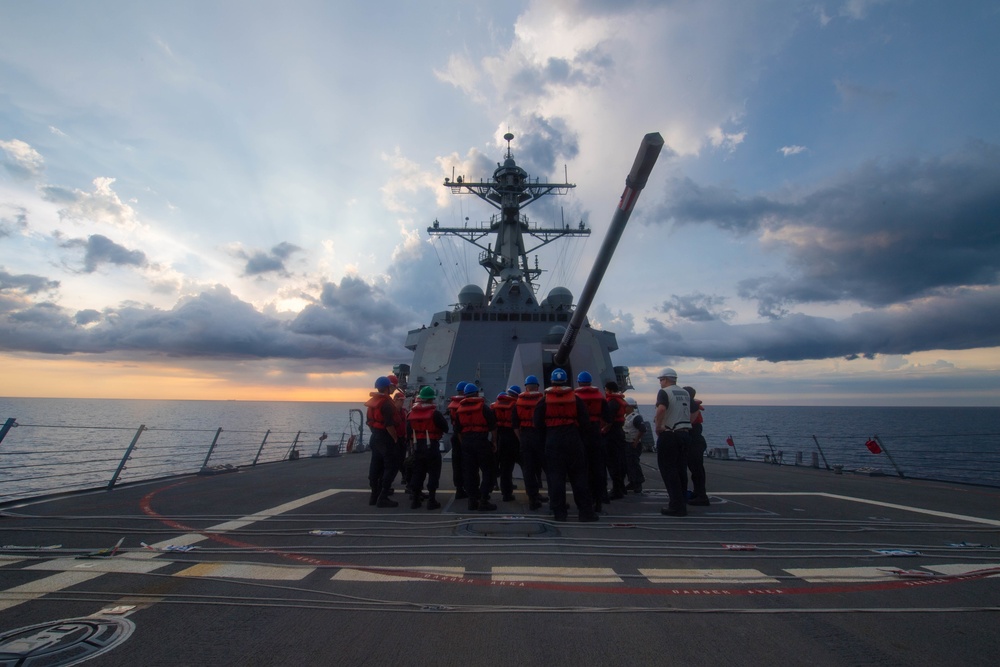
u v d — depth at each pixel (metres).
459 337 15.47
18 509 6.21
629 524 5.33
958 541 4.73
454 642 2.61
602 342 16.84
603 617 2.93
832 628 2.81
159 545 4.40
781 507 6.55
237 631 2.74
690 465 6.74
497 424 7.17
